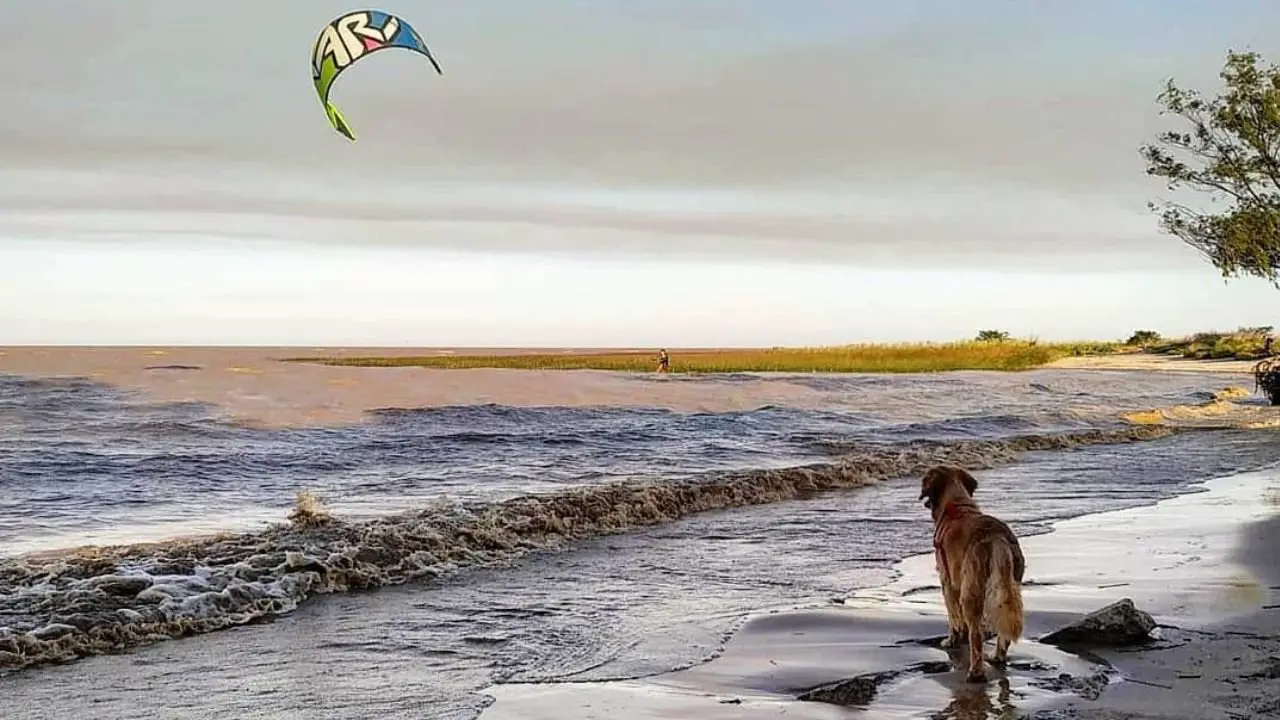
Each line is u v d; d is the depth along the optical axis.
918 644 6.86
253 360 86.88
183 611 7.54
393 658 6.84
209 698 6.16
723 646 6.95
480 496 13.21
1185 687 5.96
